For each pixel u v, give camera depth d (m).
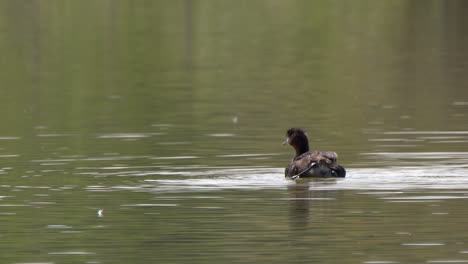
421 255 14.54
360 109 31.91
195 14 65.75
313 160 20.06
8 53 49.72
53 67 45.09
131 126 28.80
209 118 30.36
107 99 35.38
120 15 64.62
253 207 17.62
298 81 39.88
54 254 14.96
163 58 48.31
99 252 15.03
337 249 14.94
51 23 60.50
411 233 15.71
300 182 19.64
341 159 22.56
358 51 50.09
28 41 53.94
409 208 17.28
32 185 19.84
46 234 16.06
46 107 33.56
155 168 21.66
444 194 18.27
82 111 32.44
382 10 67.44
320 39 55.28
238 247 15.14
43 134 27.47
